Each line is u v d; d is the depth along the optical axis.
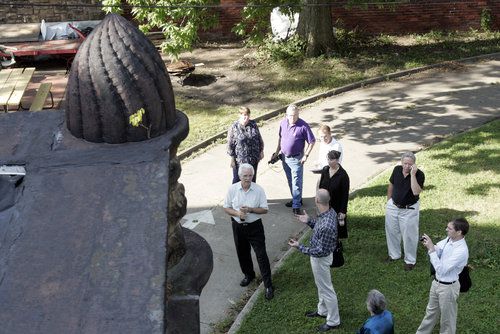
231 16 20.45
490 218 9.95
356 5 18.14
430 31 21.27
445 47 19.81
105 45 2.98
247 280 8.81
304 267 9.06
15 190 2.48
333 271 8.84
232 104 15.88
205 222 10.60
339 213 8.84
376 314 6.20
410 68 17.92
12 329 1.76
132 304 1.85
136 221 2.18
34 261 2.02
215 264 9.41
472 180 11.34
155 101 2.97
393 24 21.00
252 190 8.06
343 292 8.37
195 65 18.50
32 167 2.55
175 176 3.27
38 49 17.08
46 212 2.25
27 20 19.28
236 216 8.07
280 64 18.12
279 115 15.35
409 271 8.75
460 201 10.58
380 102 15.85
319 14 18.33
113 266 1.99
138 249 2.05
